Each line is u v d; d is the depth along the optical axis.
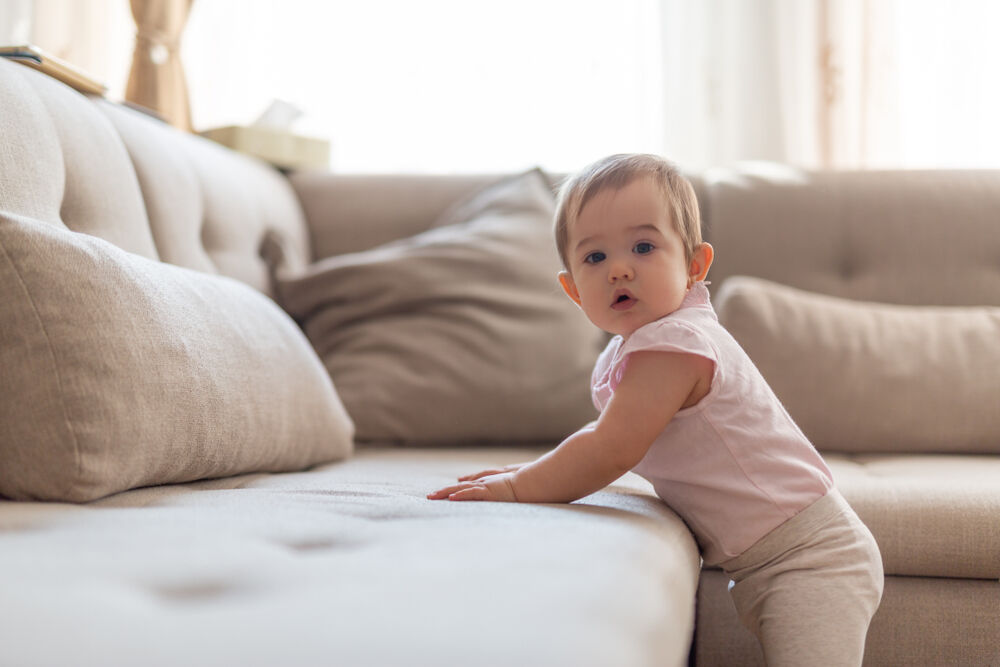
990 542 1.08
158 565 0.57
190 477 0.99
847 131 2.32
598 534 0.69
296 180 2.09
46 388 0.85
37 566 0.56
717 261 1.84
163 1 2.16
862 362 1.56
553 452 0.91
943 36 2.32
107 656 0.42
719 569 1.17
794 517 0.93
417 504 0.84
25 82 1.13
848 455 1.59
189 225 1.48
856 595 0.90
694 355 0.90
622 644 0.46
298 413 1.19
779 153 2.37
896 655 1.10
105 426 0.85
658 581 0.62
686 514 0.98
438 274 1.72
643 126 2.41
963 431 1.52
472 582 0.53
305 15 2.53
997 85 2.30
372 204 2.01
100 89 1.42
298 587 0.53
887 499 1.12
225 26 2.52
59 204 1.10
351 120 2.53
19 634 0.44
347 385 1.65
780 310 1.63
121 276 0.93
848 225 1.82
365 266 1.72
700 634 1.16
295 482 1.03
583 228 0.97
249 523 0.70
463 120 2.49
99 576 0.54
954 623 1.09
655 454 0.97
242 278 1.64
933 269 1.77
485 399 1.63
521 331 1.67
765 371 1.58
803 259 1.82
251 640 0.43
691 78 2.40
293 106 2.22
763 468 0.94
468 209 1.90
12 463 0.84
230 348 1.07
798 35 2.35
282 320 1.29
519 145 2.47
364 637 0.44
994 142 2.30
